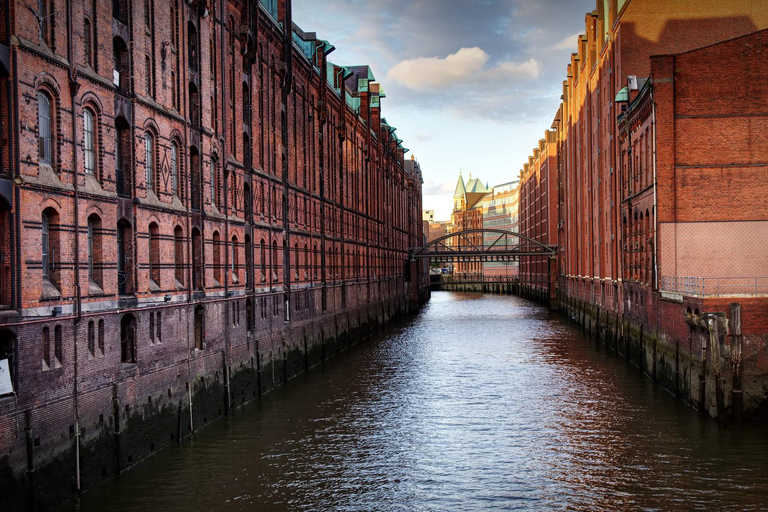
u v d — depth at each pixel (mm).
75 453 16531
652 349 34281
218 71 26969
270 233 33062
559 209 84375
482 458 21609
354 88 64375
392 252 75500
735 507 17344
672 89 32375
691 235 32500
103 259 18188
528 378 35562
